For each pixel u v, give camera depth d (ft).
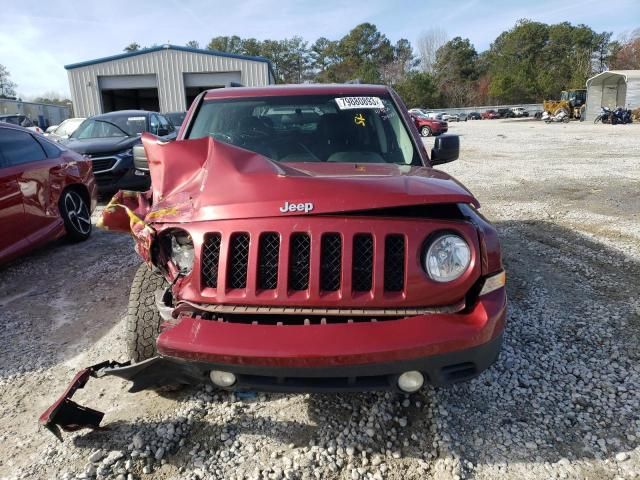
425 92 234.79
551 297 13.73
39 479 7.51
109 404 9.31
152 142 9.43
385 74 287.28
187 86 108.88
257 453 8.00
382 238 7.01
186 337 6.96
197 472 7.62
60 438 7.86
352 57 301.43
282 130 11.81
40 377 10.41
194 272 7.34
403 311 7.01
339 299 6.95
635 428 8.42
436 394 9.36
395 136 11.64
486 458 7.80
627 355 10.71
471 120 172.35
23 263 17.88
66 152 20.29
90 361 10.98
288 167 9.04
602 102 124.57
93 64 106.52
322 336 6.72
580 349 10.99
